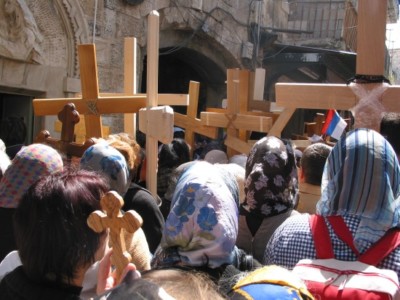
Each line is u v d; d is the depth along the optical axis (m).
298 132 11.83
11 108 6.23
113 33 7.21
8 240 1.68
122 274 1.01
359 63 1.82
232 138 3.26
